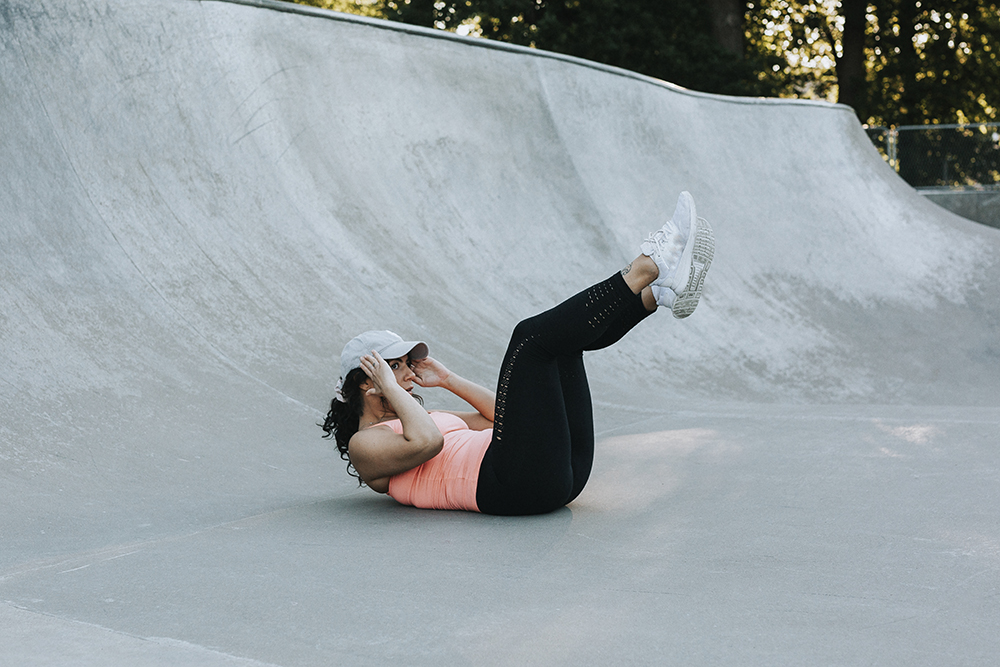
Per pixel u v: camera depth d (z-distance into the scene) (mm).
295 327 6371
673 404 6195
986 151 18750
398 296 7727
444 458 3143
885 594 2129
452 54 10656
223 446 4461
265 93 8344
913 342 11328
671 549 2588
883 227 13445
